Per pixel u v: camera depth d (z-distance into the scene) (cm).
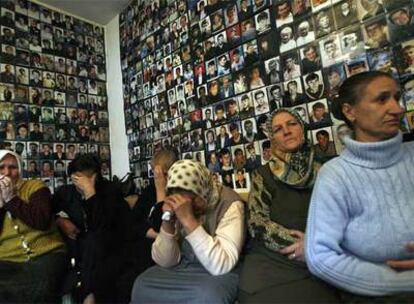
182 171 123
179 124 213
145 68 239
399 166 91
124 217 170
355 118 98
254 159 171
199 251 115
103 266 150
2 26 221
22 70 227
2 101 217
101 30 276
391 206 87
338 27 142
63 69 248
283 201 122
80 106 255
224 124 186
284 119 129
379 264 87
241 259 128
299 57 154
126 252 162
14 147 218
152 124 233
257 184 131
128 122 254
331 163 98
